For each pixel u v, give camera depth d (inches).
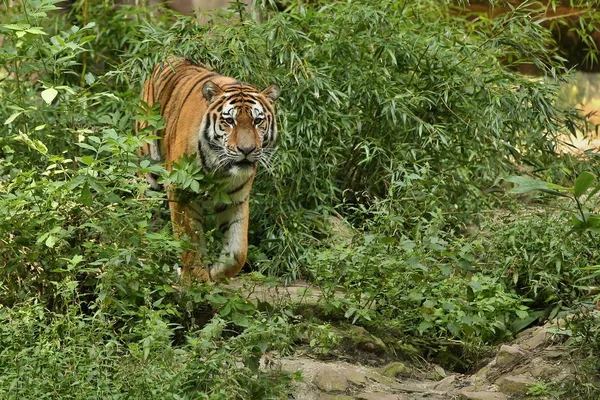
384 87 527.2
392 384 366.0
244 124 438.3
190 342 313.9
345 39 537.6
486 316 409.1
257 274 407.2
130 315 370.0
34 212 371.2
